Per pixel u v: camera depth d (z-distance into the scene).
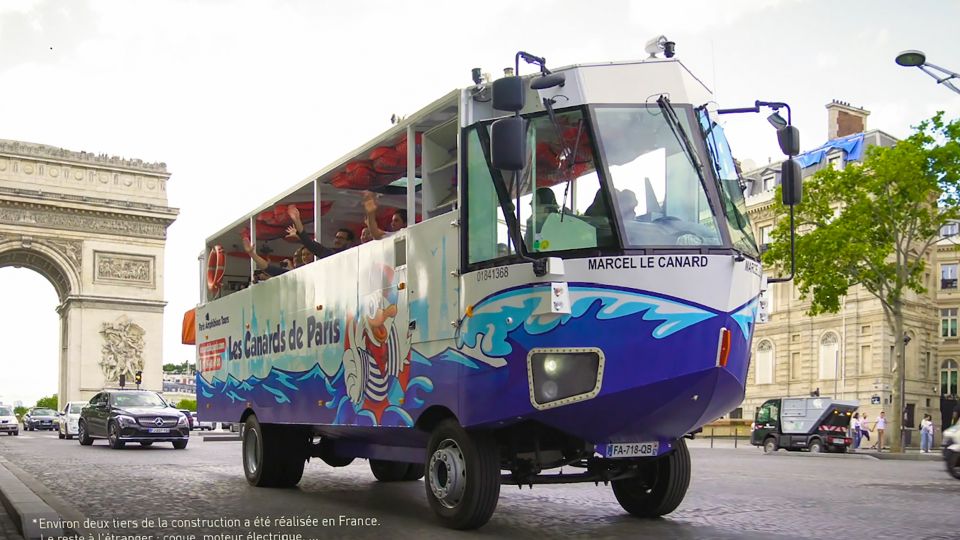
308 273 13.44
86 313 70.19
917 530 10.54
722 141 9.88
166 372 192.50
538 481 10.00
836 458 33.22
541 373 8.87
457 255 9.79
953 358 64.56
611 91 9.16
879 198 38.62
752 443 40.06
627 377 8.65
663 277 8.68
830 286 38.66
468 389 9.52
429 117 10.58
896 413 38.28
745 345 9.14
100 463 21.70
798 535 9.94
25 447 31.67
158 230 73.44
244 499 13.05
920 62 27.61
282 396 14.07
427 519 10.85
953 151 36.75
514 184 9.26
